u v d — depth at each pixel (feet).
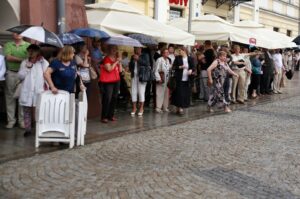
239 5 71.46
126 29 31.53
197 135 25.79
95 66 30.12
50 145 21.90
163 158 20.27
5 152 20.31
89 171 17.92
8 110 25.58
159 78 32.86
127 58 36.06
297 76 81.66
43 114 21.36
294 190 16.22
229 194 15.55
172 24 44.09
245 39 42.37
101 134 25.03
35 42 25.44
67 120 21.47
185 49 35.68
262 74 47.16
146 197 14.99
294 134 26.96
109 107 29.14
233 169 18.75
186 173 17.93
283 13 88.53
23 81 23.22
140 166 18.83
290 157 21.06
